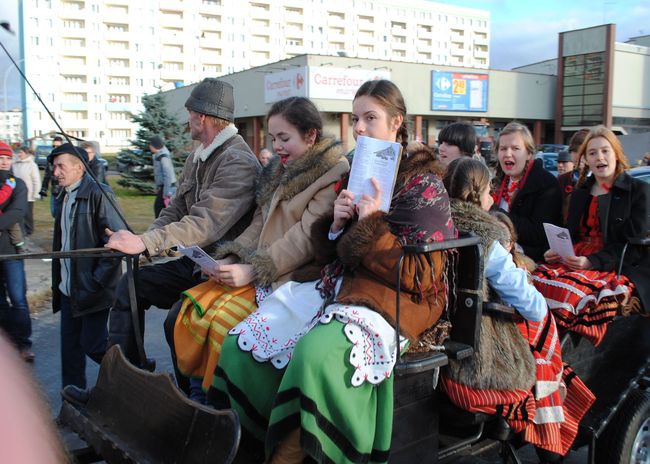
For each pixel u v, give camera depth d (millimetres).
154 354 5328
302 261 2693
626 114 37969
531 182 3830
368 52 112250
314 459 2094
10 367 713
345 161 2840
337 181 2758
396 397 2344
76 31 79188
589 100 37031
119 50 85562
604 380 3248
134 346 2938
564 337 3057
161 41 92062
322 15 108000
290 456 2182
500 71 35719
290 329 2424
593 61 36406
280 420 2121
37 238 10516
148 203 16797
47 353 5238
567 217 3734
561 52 37812
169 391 2191
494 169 4156
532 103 37531
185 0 94000
